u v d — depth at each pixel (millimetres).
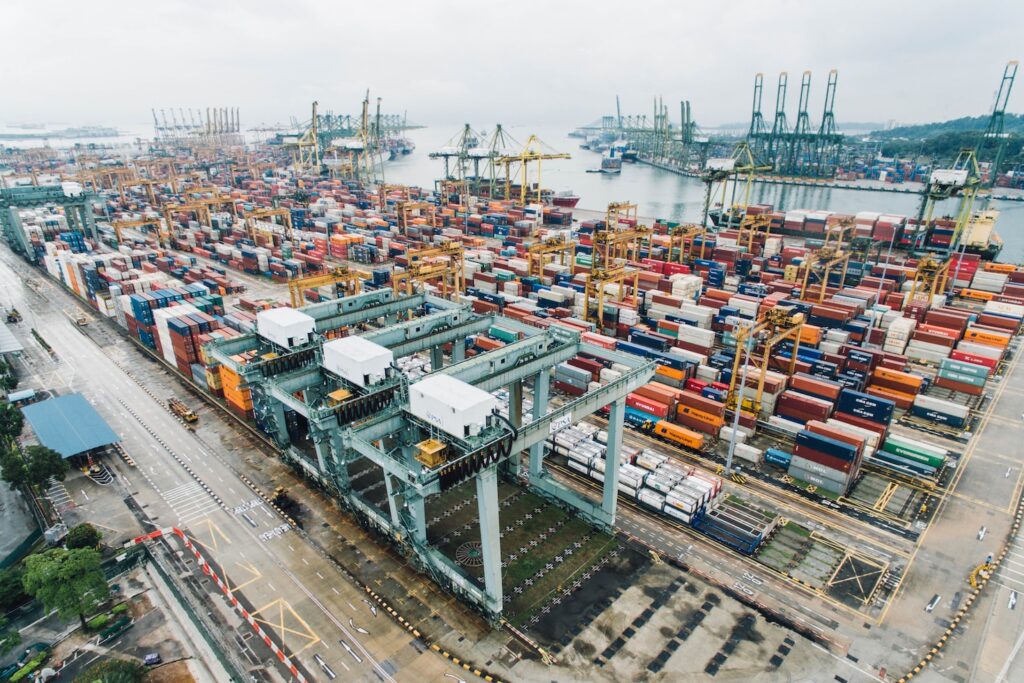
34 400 104250
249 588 62969
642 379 67688
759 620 58750
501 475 82312
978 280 162125
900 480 82562
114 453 88875
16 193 197875
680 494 73562
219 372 104312
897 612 59781
